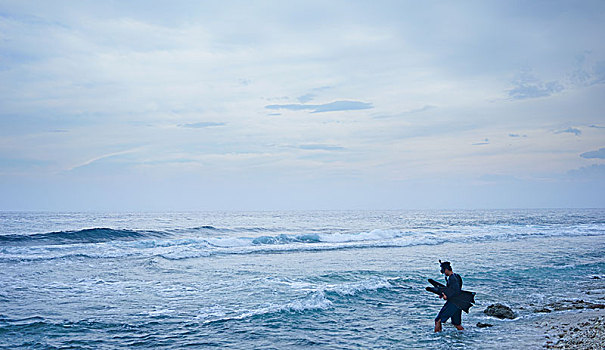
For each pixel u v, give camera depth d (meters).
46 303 11.01
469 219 75.44
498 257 21.47
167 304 11.12
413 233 36.09
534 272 16.64
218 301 11.48
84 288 13.01
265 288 13.16
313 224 56.59
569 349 7.43
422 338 8.48
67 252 20.98
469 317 10.24
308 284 13.88
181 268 17.11
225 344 8.04
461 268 17.53
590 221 65.56
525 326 9.35
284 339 8.37
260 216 94.69
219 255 21.72
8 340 8.05
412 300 11.98
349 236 32.34
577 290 13.55
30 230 38.00
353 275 15.66
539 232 38.59
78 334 8.52
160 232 32.47
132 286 13.42
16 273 15.24
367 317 10.12
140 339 8.29
